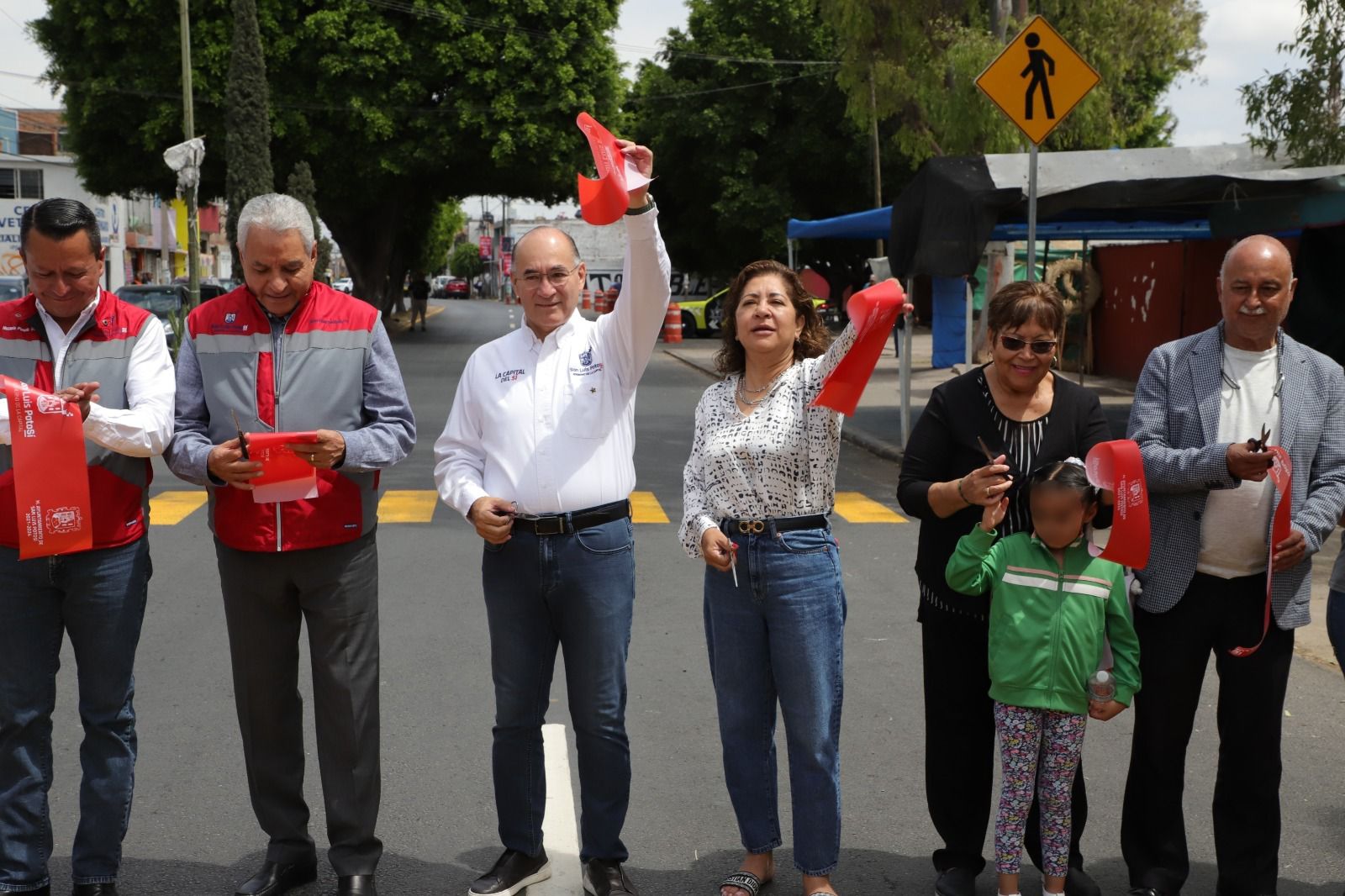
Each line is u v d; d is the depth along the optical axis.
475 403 3.74
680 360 28.52
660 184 40.03
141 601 3.70
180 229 27.64
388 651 6.27
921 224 11.41
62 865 3.96
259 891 3.70
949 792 3.75
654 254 3.57
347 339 3.72
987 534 3.40
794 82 37.66
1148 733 3.63
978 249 10.92
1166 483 3.48
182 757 4.88
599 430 3.67
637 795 4.56
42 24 31.59
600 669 3.69
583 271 3.80
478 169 33.59
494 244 103.88
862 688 5.75
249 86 29.08
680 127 37.88
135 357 3.65
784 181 38.28
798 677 3.57
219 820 4.33
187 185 23.39
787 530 3.56
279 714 3.77
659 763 4.85
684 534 3.73
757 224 37.78
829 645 3.60
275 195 3.56
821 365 3.55
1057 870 3.56
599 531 3.65
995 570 3.53
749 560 3.58
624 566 3.71
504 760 3.77
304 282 3.61
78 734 5.14
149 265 57.28
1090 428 3.62
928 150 23.94
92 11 30.53
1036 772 3.57
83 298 3.53
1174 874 3.63
